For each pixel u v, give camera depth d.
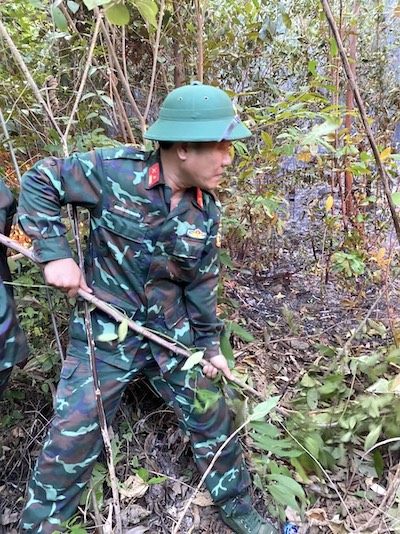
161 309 1.24
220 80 2.24
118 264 1.18
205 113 1.02
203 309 1.30
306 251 2.79
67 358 1.26
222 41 2.00
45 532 1.22
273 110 1.59
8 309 1.18
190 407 1.31
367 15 2.54
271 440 1.29
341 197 2.48
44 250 1.10
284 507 1.40
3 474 1.49
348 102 2.36
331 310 2.37
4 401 1.61
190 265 1.20
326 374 1.77
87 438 1.20
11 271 1.48
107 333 1.18
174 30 1.91
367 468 1.48
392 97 2.63
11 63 1.63
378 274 2.21
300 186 2.78
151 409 1.66
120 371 1.25
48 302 1.40
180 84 2.02
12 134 1.80
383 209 2.42
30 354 1.55
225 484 1.32
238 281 2.56
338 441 1.51
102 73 1.70
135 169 1.12
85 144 1.53
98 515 1.22
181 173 1.10
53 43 1.67
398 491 1.18
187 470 1.52
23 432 1.55
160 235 1.14
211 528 1.38
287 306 2.40
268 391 1.65
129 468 1.48
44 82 1.53
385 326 2.19
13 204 1.23
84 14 1.76
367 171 1.66
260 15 2.23
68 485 1.22
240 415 1.35
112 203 1.13
